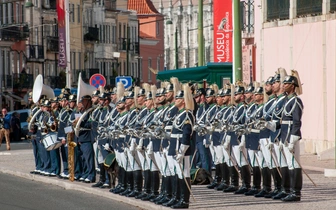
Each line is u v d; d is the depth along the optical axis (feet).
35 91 109.50
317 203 76.95
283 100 79.56
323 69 130.72
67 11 193.57
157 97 81.82
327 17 130.31
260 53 151.53
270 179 83.35
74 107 104.53
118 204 84.28
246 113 85.92
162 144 80.02
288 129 79.00
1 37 282.77
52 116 106.11
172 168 77.77
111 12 372.99
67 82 193.88
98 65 361.10
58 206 82.94
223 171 89.56
